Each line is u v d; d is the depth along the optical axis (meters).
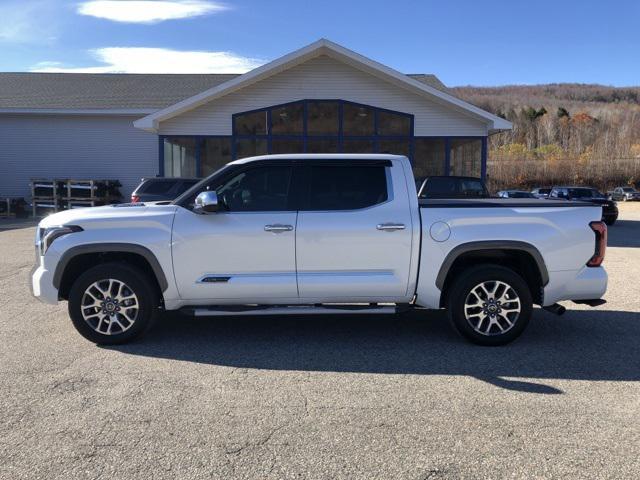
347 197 5.31
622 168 61.75
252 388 4.22
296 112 17.69
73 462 3.14
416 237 5.20
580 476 3.01
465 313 5.25
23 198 22.84
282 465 3.12
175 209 5.27
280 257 5.18
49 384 4.28
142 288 5.20
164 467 3.09
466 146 17.80
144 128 17.20
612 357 4.99
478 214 5.22
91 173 23.42
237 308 5.27
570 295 5.33
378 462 3.15
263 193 5.31
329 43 16.64
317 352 5.12
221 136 17.67
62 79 27.20
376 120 17.72
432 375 4.52
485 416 3.74
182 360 4.87
